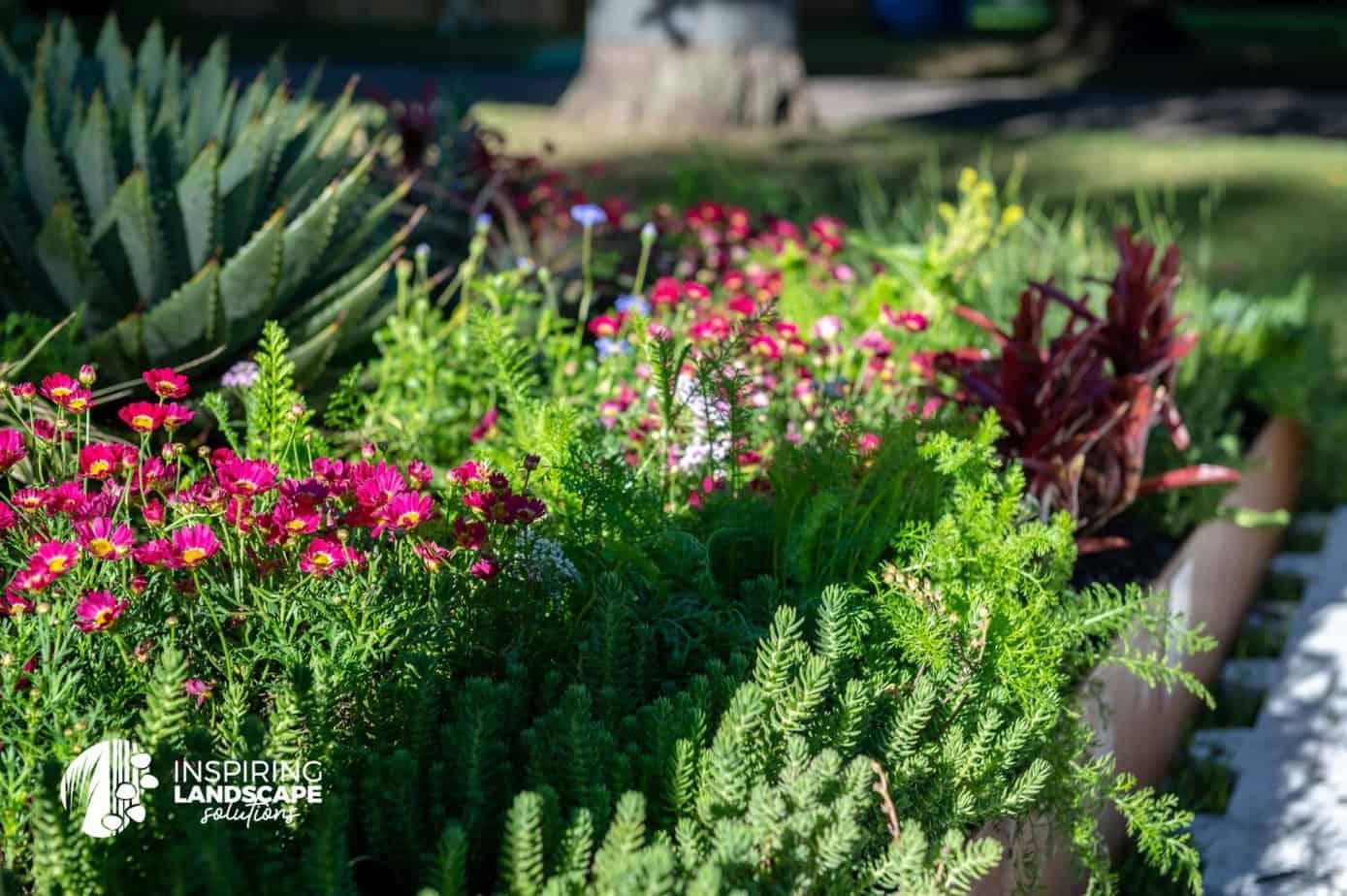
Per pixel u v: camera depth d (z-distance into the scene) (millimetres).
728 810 2193
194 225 4164
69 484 2410
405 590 2551
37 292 4188
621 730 2457
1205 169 11828
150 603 2414
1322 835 3711
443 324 4461
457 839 1947
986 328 4070
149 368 3977
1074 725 2941
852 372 4258
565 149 11727
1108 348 4012
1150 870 3533
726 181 7582
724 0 12938
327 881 1949
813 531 2969
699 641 2762
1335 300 8234
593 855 2164
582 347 4969
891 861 2178
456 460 4016
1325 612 5141
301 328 4195
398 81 17562
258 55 20891
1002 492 3137
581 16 30531
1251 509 5039
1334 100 17516
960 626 2787
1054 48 23016
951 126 14883
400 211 5535
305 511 2404
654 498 2977
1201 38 25734
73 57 4664
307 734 2209
